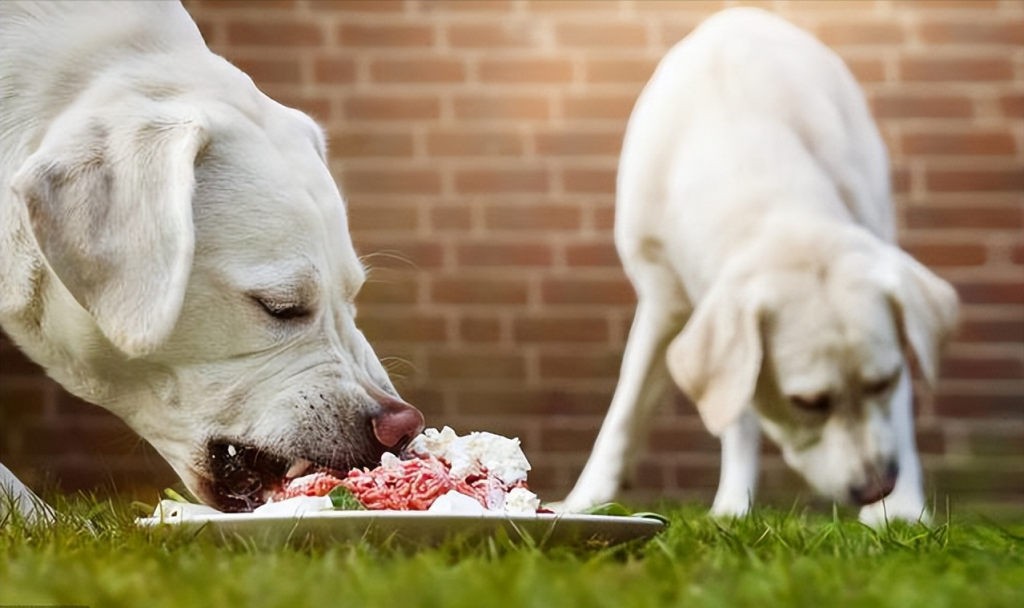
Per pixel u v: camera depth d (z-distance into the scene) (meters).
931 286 4.46
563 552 2.33
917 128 6.44
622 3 6.38
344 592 1.84
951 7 6.44
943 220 6.43
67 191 2.72
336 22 6.38
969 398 6.36
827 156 4.95
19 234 2.91
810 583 2.01
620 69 6.38
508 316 6.31
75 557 2.22
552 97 6.38
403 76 6.38
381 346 6.27
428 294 6.32
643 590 1.88
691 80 5.10
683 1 6.38
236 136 2.92
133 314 2.66
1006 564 2.43
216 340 2.89
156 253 2.68
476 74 6.38
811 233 4.54
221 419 2.92
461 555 2.26
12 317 2.99
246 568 2.10
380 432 2.88
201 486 2.96
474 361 6.29
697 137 4.93
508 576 1.92
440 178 6.36
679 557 2.41
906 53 6.43
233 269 2.88
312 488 2.59
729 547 2.58
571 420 6.27
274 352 2.91
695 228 4.74
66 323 2.93
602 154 6.36
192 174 2.71
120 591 1.86
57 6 3.03
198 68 3.04
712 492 6.20
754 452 4.95
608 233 6.34
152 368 2.95
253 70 6.37
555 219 6.34
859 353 4.32
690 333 4.41
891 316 4.40
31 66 2.96
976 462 6.31
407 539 2.38
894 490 4.43
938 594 1.91
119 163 2.75
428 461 2.60
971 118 6.44
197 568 2.08
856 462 4.32
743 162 4.79
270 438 2.89
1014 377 6.37
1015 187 6.43
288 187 2.93
